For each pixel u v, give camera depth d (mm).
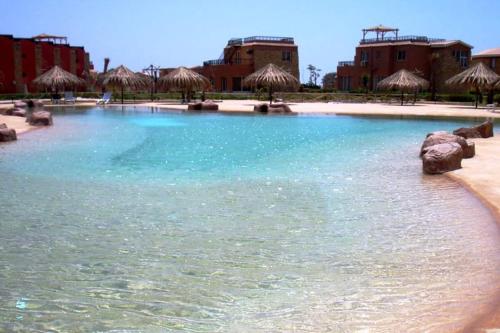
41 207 7461
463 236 5988
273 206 7523
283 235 6137
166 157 12180
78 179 9508
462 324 3771
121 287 4641
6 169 10469
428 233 6145
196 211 7254
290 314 4086
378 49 52562
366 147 14195
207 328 3883
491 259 5211
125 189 8672
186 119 24156
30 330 3877
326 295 4426
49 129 18719
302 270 5016
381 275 4855
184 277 4863
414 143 15133
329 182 9258
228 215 7035
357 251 5543
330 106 35438
